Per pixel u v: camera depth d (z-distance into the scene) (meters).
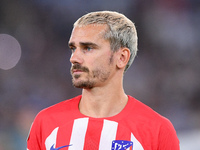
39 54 34.00
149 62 34.69
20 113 29.11
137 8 35.34
